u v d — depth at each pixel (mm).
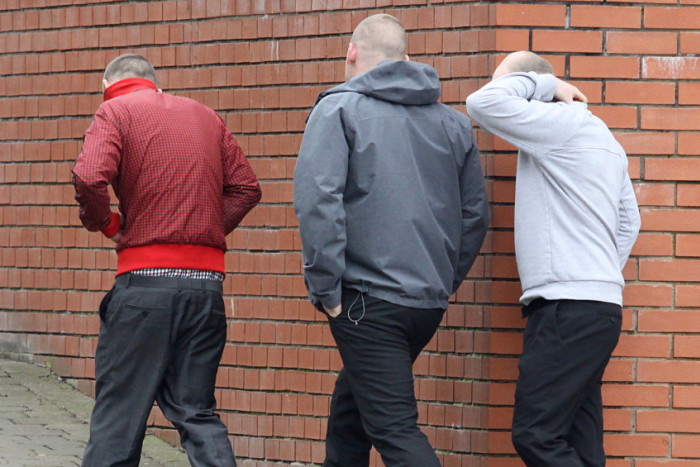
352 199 13109
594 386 13727
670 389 15688
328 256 12594
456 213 13711
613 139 13875
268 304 18094
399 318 13062
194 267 14070
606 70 15570
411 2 16547
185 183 14070
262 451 18078
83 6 20594
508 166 15641
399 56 13820
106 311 14109
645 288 15656
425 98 13492
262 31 18234
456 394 16109
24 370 21312
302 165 12727
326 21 17578
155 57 19438
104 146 13625
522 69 14133
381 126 13102
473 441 15953
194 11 18984
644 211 15672
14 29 21562
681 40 15602
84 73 20703
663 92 15609
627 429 15664
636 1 15562
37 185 21391
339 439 14812
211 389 14359
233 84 18516
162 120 14203
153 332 13727
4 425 18438
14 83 21609
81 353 20766
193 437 13727
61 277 21078
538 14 15547
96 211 13641
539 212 13484
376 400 13047
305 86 17812
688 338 15656
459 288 16031
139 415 13766
